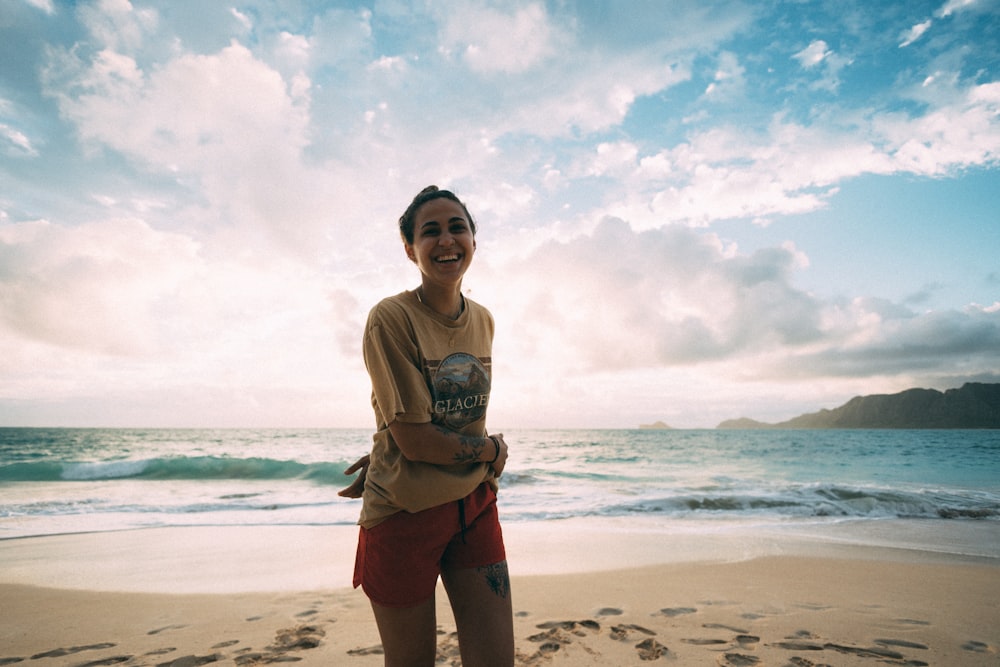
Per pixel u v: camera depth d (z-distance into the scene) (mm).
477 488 1661
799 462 23188
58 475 15258
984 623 3363
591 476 15734
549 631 3168
